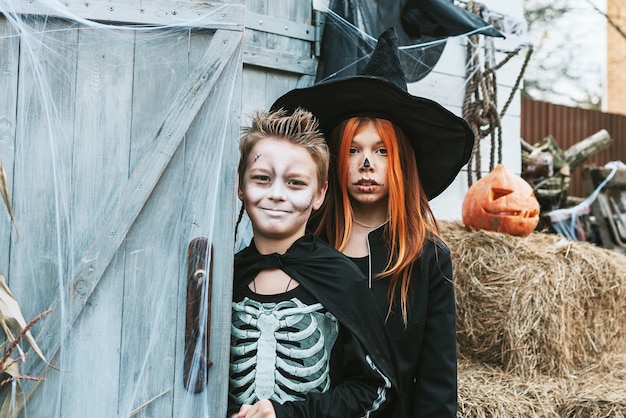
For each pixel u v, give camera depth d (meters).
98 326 1.58
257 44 2.94
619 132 6.50
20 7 1.55
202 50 1.64
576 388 2.78
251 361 1.59
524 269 2.90
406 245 1.84
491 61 3.82
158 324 1.61
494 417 2.48
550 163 4.82
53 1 1.57
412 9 3.25
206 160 1.63
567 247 3.14
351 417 1.55
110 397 1.58
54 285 1.57
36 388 1.55
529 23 11.95
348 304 1.60
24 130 1.56
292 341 1.58
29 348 1.54
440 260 1.87
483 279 2.95
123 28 1.61
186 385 1.61
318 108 1.94
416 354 1.81
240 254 1.75
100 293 1.58
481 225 3.37
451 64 3.86
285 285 1.63
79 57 1.59
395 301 1.81
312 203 1.70
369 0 3.10
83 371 1.57
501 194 3.39
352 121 1.89
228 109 1.64
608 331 3.25
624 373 3.00
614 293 3.23
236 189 1.64
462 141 1.96
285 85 3.06
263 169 1.64
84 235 1.58
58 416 1.56
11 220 1.55
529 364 2.85
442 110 1.86
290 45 3.06
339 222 1.94
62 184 1.58
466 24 3.18
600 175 5.19
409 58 3.46
